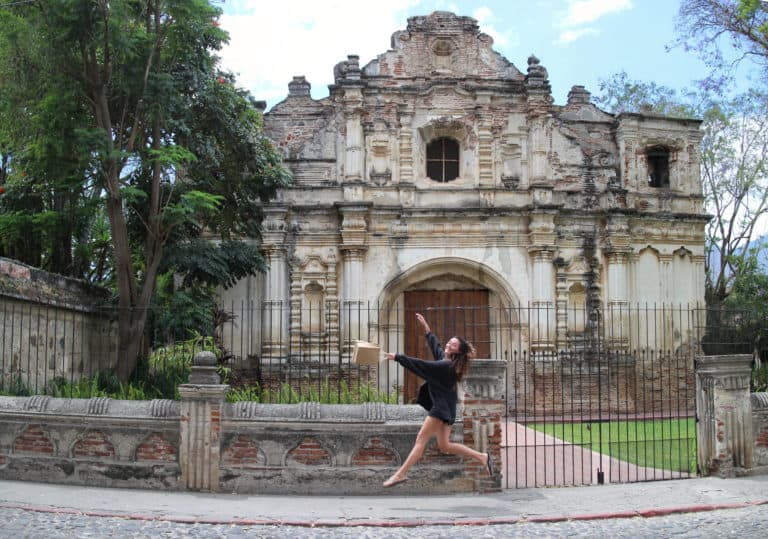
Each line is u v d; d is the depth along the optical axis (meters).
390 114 25.61
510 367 24.97
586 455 16.12
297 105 26.92
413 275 25.23
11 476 11.87
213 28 17.84
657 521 10.01
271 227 24.61
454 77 26.00
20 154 18.44
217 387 11.28
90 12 15.24
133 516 9.72
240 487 11.23
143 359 18.16
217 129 20.11
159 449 11.41
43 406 11.82
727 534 9.28
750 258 34.88
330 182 25.20
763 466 12.87
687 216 26.66
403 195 25.23
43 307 16.72
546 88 25.69
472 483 11.37
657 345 26.23
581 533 9.37
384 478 11.22
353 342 23.89
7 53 15.41
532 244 25.05
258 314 24.80
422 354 25.41
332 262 24.88
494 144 25.88
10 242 21.91
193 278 21.14
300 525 9.52
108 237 26.23
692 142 27.33
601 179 26.70
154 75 16.36
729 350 24.59
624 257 25.72
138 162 18.16
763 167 34.69
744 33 20.91
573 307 25.59
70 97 15.84
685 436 18.88
